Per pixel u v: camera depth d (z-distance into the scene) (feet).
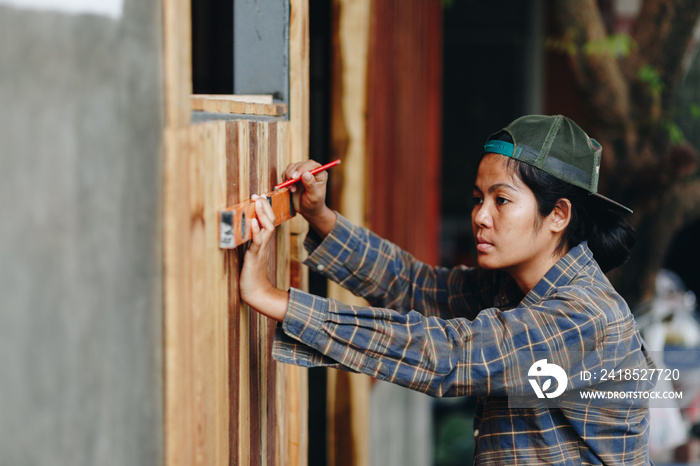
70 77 3.18
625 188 19.45
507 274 7.05
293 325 5.18
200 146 4.39
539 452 6.00
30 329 2.96
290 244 7.02
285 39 6.68
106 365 3.49
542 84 31.86
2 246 2.80
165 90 4.04
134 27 3.70
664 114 18.89
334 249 6.85
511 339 5.48
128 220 3.65
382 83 14.62
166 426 4.09
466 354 5.39
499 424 6.10
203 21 13.57
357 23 12.09
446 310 7.42
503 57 33.35
